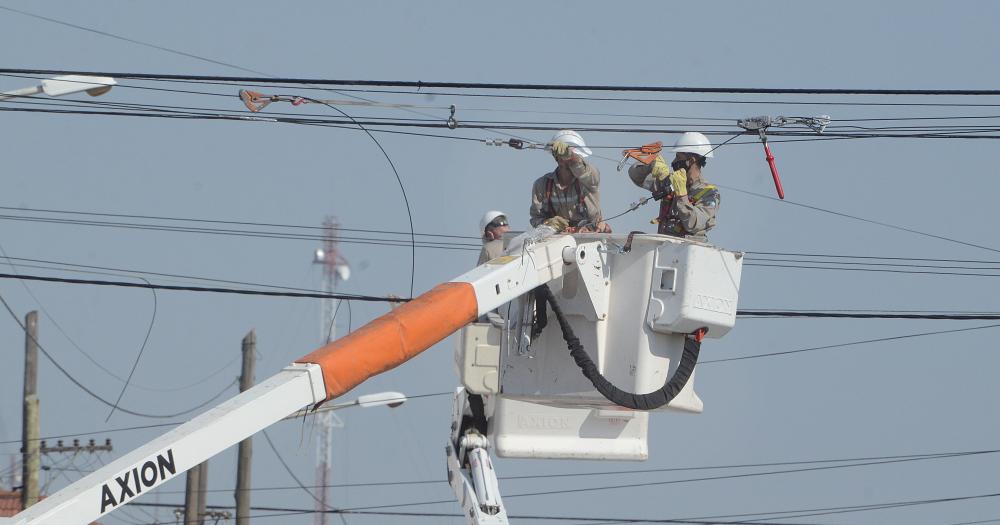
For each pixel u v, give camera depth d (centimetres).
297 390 4203
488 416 5288
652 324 4744
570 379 4894
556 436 5244
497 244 5819
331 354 4281
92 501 3844
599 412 5303
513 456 5203
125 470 3897
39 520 3772
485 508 4928
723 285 4759
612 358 4822
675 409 4919
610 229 5266
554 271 4812
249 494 10231
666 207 5028
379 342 4362
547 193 5281
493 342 5028
